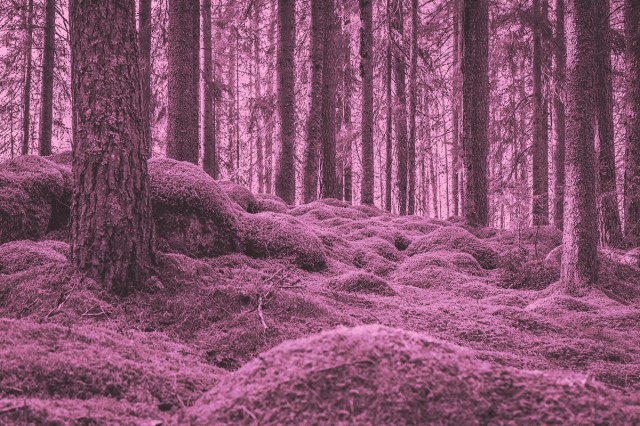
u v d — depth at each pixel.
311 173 14.61
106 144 4.58
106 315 4.28
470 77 12.03
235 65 29.28
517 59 19.41
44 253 5.73
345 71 20.47
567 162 7.55
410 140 18.67
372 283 6.91
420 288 8.02
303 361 2.28
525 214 9.80
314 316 4.79
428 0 21.20
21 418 2.18
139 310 4.47
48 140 14.25
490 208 12.72
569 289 7.38
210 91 17.27
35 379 2.62
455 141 22.30
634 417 2.08
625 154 10.71
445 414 1.98
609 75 12.15
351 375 2.13
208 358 3.92
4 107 18.86
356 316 5.22
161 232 6.90
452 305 6.38
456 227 10.82
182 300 4.67
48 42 14.38
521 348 4.81
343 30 18.55
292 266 7.64
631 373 4.16
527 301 7.28
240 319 4.53
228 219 7.53
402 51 18.83
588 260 7.34
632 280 8.62
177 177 7.27
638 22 10.62
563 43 17.06
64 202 7.58
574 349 4.73
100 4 4.57
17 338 3.07
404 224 12.88
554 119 17.19
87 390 2.64
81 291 4.41
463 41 11.92
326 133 15.88
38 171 7.54
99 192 4.57
